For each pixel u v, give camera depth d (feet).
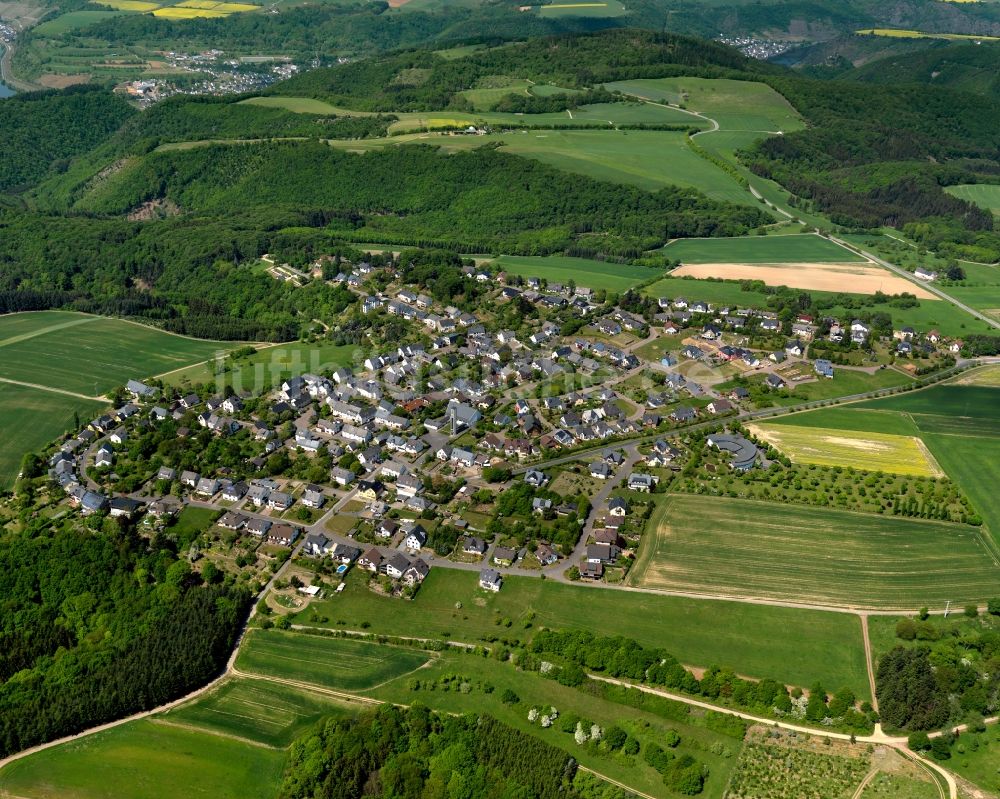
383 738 553.23
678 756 553.64
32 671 612.29
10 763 550.77
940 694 589.73
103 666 613.52
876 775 542.57
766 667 622.13
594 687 602.44
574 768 542.16
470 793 524.11
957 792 531.09
